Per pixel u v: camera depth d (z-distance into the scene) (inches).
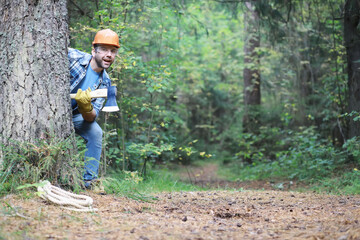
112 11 276.8
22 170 135.9
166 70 279.1
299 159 398.6
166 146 273.7
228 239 96.3
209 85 789.9
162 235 96.7
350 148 319.6
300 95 542.9
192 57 714.2
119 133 288.4
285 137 553.0
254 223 118.2
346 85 433.7
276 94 634.8
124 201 144.0
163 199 164.6
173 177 368.2
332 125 486.6
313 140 417.1
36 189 132.0
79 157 150.5
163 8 295.3
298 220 122.3
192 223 113.5
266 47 575.8
